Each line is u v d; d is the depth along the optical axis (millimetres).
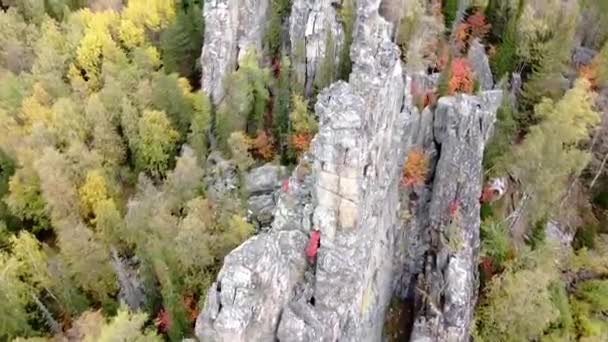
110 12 76688
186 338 48125
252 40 69938
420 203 60531
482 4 74438
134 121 66125
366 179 44344
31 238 60656
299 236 44875
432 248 60531
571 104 65000
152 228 56719
